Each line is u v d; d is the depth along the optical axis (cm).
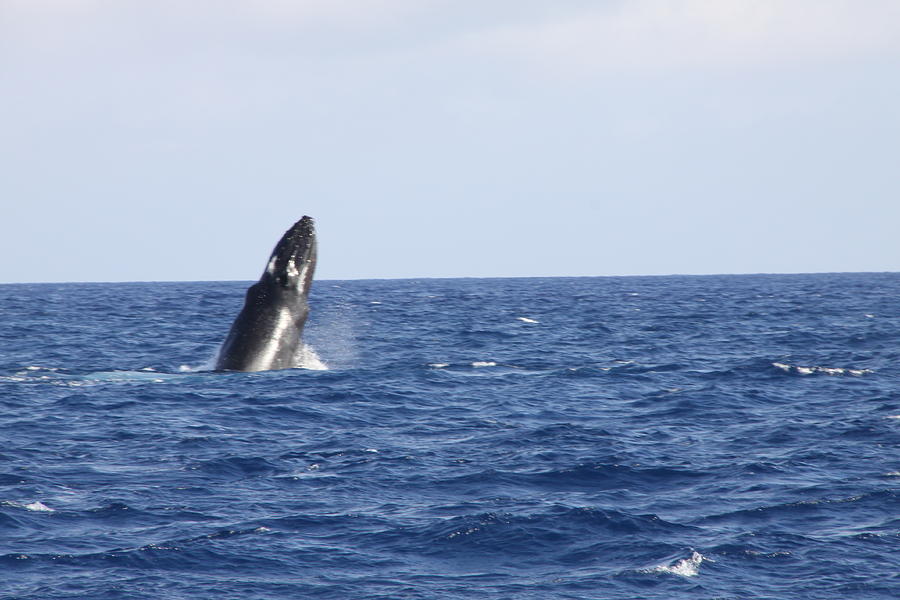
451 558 3981
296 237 8381
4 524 4278
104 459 5628
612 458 5738
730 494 4934
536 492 5003
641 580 3703
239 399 7562
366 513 4575
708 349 13250
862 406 7688
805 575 3741
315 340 14812
